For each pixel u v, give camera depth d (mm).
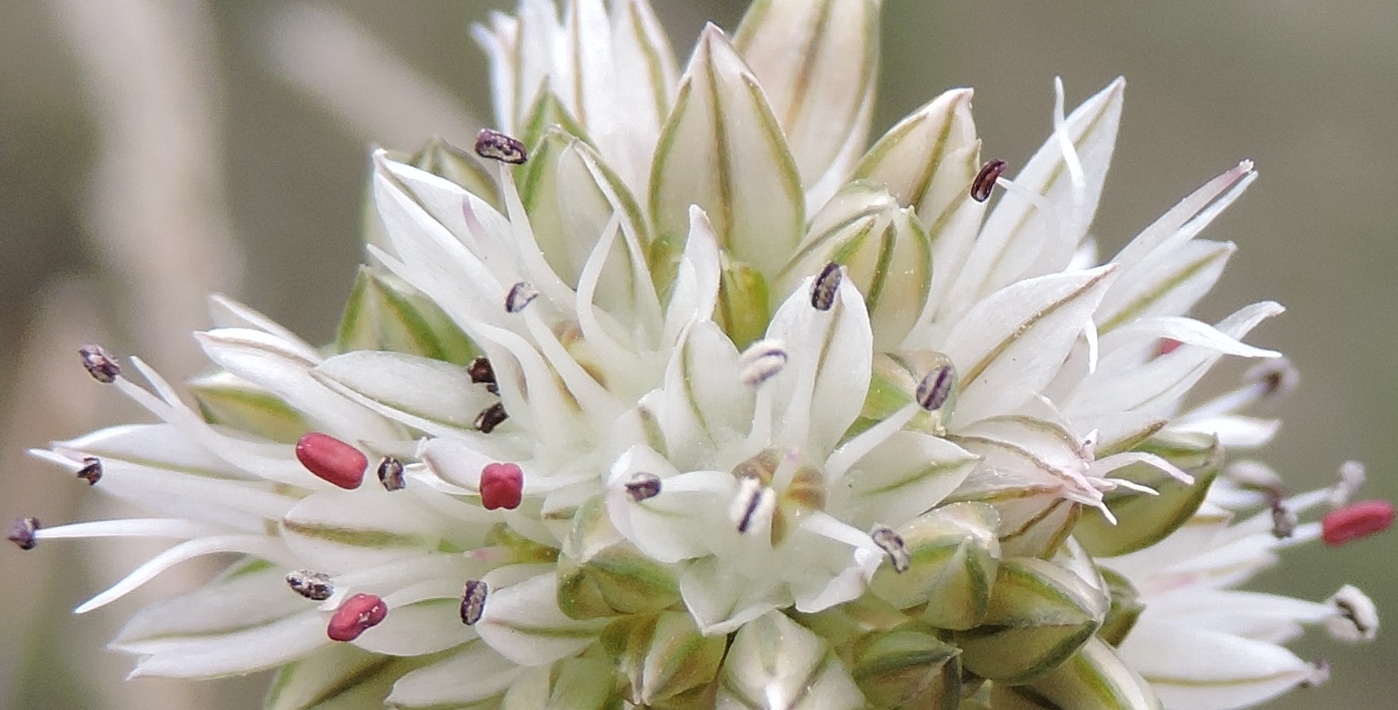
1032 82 176
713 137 99
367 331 100
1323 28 181
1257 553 105
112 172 134
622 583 94
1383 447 176
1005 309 97
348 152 165
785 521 95
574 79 104
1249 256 182
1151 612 103
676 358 95
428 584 97
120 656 133
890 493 96
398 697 96
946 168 100
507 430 98
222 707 131
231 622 99
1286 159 182
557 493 96
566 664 96
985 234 100
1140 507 99
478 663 97
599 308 98
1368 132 181
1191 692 101
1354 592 104
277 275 162
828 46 104
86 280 157
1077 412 100
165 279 133
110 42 135
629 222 98
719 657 95
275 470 98
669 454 96
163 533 99
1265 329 181
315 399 98
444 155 103
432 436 98
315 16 153
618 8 106
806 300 95
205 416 102
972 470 95
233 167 162
